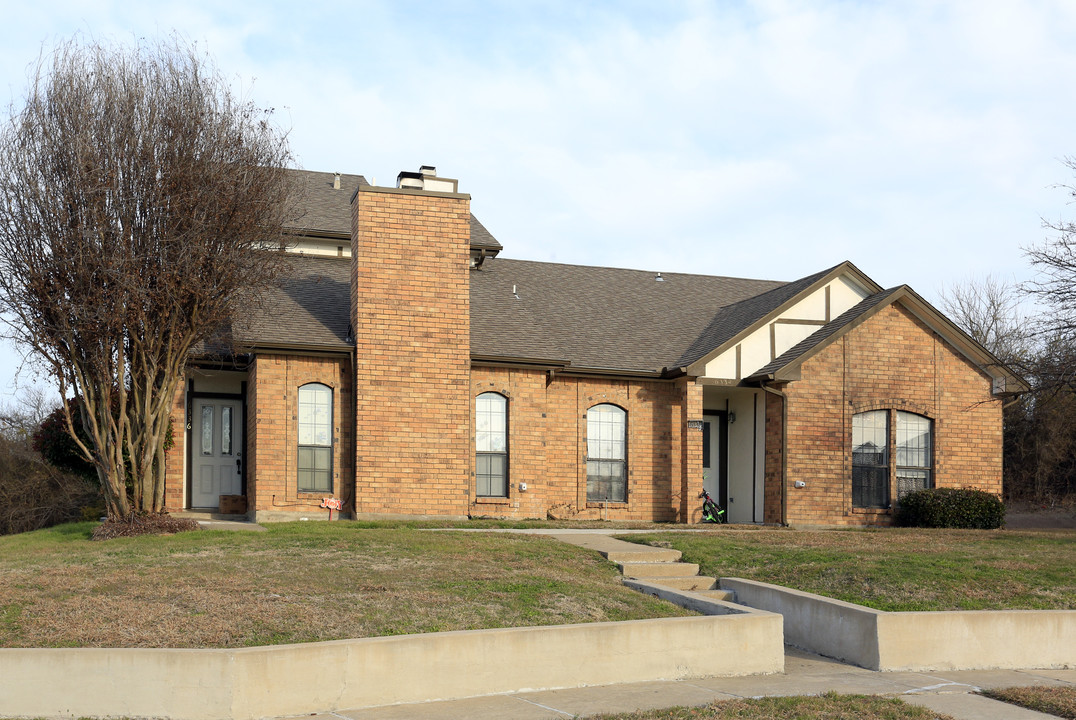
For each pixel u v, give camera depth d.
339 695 8.69
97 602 10.43
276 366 20.17
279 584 11.38
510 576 12.55
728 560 15.32
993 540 17.84
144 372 16.69
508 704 8.88
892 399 23.30
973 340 23.59
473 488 21.36
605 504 22.55
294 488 20.05
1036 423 34.12
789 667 10.94
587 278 27.66
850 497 22.81
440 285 20.84
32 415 43.81
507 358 21.64
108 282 15.74
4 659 8.29
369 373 20.22
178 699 8.30
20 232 15.48
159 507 17.14
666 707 8.72
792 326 23.69
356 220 20.84
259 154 17.25
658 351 24.17
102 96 16.02
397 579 11.98
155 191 15.80
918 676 10.47
